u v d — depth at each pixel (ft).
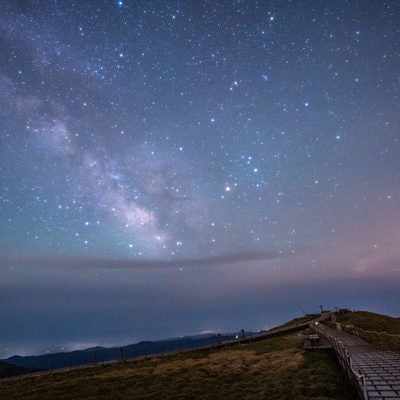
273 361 82.12
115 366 96.63
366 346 80.33
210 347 123.34
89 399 63.05
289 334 143.02
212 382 68.44
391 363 54.54
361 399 41.83
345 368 58.49
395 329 147.64
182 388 65.51
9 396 70.44
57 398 65.46
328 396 51.83
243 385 64.13
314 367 69.97
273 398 54.65
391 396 37.17
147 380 73.92
